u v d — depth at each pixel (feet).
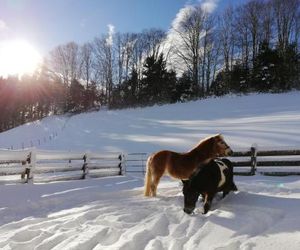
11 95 261.24
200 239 17.15
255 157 40.04
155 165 29.60
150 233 18.34
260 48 196.24
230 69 218.59
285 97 156.97
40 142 147.54
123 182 42.65
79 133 144.15
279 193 27.07
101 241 17.97
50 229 20.39
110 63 250.98
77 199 30.81
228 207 21.79
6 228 22.29
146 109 188.34
